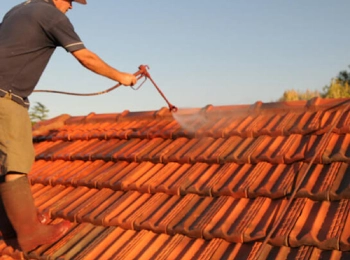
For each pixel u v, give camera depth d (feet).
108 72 13.29
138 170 16.89
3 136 12.51
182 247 12.66
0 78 12.26
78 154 20.03
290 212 12.11
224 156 15.62
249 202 13.29
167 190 15.05
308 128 15.33
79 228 14.92
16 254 14.73
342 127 14.58
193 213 13.52
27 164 12.84
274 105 17.62
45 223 15.34
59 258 13.66
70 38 12.45
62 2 13.28
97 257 13.28
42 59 12.79
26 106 12.94
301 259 10.70
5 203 13.10
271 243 11.45
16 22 12.40
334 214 11.59
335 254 10.57
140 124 21.27
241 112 18.20
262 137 16.11
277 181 13.52
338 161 13.35
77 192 17.22
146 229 13.76
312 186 12.71
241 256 11.55
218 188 14.12
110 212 14.92
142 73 15.74
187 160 16.38
